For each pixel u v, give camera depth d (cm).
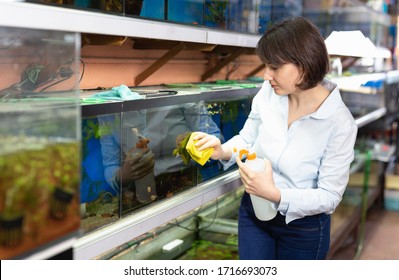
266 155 194
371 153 462
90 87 232
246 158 201
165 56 247
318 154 184
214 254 274
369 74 437
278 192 178
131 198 175
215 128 222
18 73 147
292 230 192
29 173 108
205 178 220
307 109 184
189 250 278
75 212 120
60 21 134
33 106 118
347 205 379
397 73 568
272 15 293
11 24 118
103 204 163
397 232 471
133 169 174
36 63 142
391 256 407
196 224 285
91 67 231
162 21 189
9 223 104
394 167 572
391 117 555
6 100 138
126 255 231
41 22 127
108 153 161
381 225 492
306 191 181
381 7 507
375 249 424
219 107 222
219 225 289
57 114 115
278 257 204
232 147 206
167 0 190
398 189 536
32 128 109
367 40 296
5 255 105
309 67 166
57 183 114
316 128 182
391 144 607
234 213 311
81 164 152
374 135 546
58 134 115
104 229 161
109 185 164
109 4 158
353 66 470
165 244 259
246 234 205
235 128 241
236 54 309
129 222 170
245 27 260
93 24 149
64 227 117
